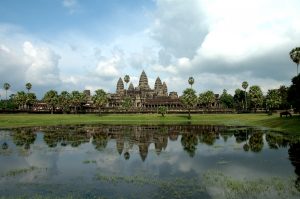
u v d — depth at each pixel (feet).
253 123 371.56
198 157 152.97
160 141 220.64
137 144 205.57
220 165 131.64
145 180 107.34
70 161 145.79
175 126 359.87
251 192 90.89
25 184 104.32
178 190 94.84
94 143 211.82
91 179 110.63
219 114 551.18
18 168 130.41
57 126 366.84
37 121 434.30
